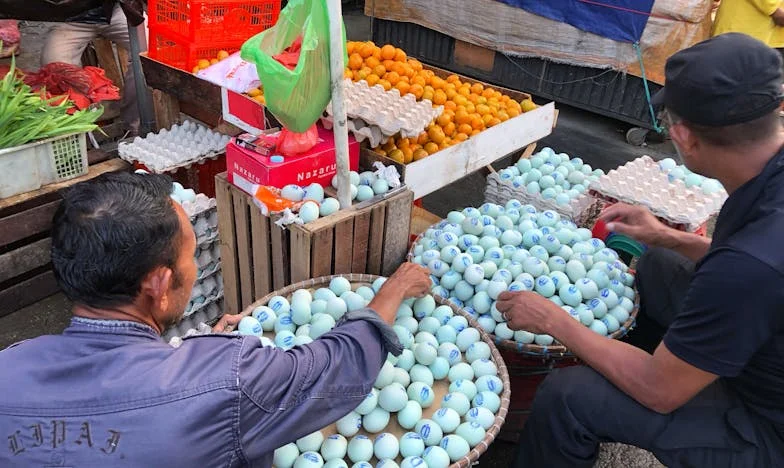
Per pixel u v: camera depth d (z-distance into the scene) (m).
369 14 7.02
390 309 1.93
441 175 3.05
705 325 1.51
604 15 5.21
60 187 3.09
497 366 2.07
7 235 2.94
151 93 4.16
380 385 1.91
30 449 1.05
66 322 3.09
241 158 2.45
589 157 5.17
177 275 1.19
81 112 3.19
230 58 3.20
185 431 1.07
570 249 2.61
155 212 1.12
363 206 2.45
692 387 1.59
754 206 1.55
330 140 2.69
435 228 2.77
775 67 1.47
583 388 1.88
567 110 6.16
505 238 2.62
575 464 1.95
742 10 4.73
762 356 1.61
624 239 2.96
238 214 2.56
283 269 2.48
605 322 2.35
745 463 1.71
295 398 1.25
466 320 2.23
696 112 1.51
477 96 3.66
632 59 5.21
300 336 2.02
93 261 1.08
